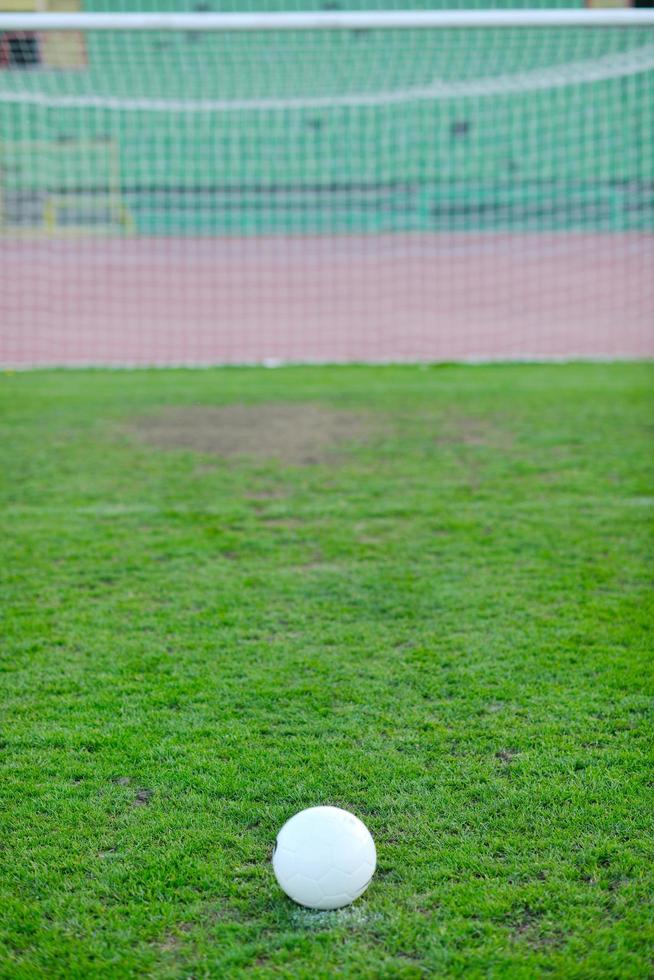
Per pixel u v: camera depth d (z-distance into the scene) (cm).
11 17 679
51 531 482
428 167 1856
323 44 1491
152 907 217
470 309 1307
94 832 244
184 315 1288
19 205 1698
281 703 310
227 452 635
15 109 1639
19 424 710
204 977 196
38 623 373
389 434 680
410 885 222
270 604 392
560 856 232
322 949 203
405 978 194
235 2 1902
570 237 1780
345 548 457
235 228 1891
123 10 1850
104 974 197
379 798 256
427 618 377
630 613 380
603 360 1005
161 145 1830
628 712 303
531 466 593
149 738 288
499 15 689
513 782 264
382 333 1188
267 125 1845
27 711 305
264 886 223
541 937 206
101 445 652
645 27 689
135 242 1798
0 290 1390
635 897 218
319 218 1767
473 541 464
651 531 476
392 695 314
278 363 1014
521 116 1789
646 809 251
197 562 441
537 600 394
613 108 1620
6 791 262
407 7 1869
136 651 349
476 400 793
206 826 246
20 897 221
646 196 1586
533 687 319
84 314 1291
